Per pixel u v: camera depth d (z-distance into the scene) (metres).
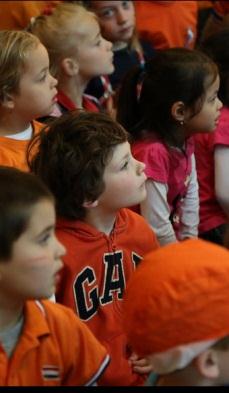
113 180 3.08
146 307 2.10
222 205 4.58
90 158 3.02
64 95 4.80
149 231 3.41
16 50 3.65
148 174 3.90
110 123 3.16
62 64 4.76
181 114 4.04
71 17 4.77
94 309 3.13
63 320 2.47
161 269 2.13
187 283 2.07
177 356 2.09
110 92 5.56
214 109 4.09
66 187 3.06
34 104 3.72
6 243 2.26
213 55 4.70
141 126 4.12
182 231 4.37
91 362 2.52
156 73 4.07
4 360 2.30
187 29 6.79
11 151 3.67
